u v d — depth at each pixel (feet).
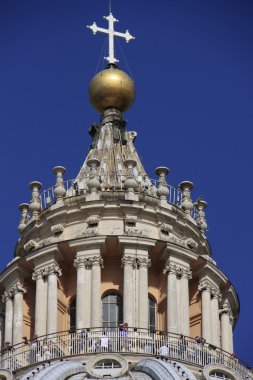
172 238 361.10
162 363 331.98
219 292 365.40
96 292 351.05
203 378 338.54
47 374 329.72
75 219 362.94
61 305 357.00
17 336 356.18
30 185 373.40
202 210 376.27
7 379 340.18
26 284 363.35
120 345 341.82
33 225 367.04
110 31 398.62
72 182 371.56
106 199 362.33
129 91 391.86
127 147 384.27
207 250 372.58
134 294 351.87
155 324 356.18
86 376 331.57
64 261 359.87
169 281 355.56
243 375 348.59
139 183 369.30
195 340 348.38
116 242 355.56
